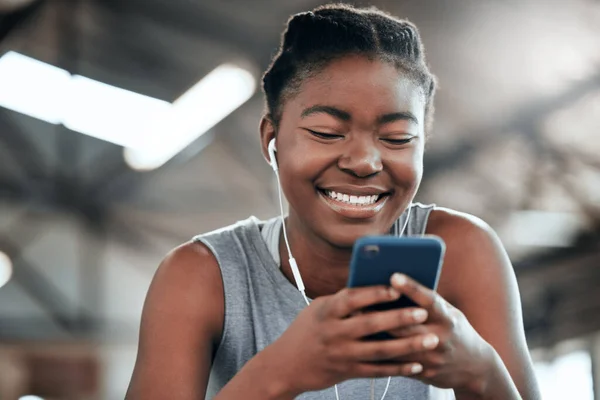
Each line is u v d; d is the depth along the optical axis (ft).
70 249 34.42
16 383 33.83
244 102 27.09
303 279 4.35
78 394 34.40
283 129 4.09
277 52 4.25
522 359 4.16
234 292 4.29
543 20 19.34
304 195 4.01
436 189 26.73
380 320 3.18
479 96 22.70
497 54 20.80
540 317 30.14
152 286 4.35
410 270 3.20
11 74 28.04
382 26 3.97
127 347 35.47
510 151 24.56
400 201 4.02
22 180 32.19
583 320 28.91
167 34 25.36
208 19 24.16
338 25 3.93
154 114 29.17
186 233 33.78
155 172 31.99
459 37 20.44
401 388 4.26
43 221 33.55
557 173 25.04
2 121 30.66
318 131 3.90
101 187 32.73
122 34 26.05
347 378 3.39
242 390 3.51
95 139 31.48
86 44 26.94
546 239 27.99
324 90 3.89
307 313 3.39
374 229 4.02
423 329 3.28
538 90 21.91
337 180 3.93
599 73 20.57
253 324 4.28
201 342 4.19
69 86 28.48
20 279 34.40
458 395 3.65
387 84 3.88
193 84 27.17
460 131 24.52
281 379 3.43
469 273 4.33
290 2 22.30
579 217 26.89
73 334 34.53
